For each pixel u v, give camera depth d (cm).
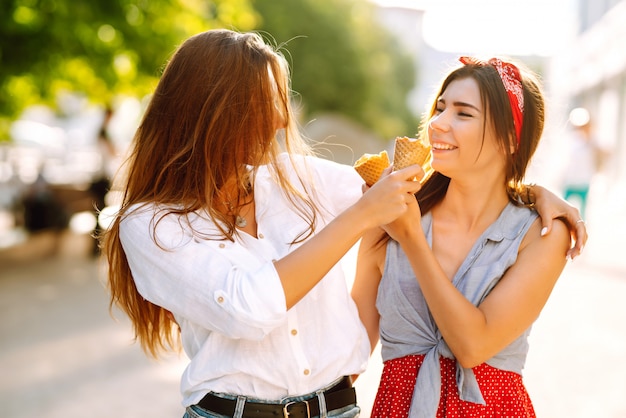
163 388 525
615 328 651
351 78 3166
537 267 212
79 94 1348
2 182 1823
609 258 1060
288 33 3039
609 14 2253
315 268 189
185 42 211
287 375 206
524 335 219
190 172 205
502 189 220
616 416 441
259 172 225
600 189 2016
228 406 206
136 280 205
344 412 215
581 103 2858
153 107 211
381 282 226
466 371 212
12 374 559
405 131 4050
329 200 231
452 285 202
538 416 444
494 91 207
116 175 226
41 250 1298
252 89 203
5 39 1029
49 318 753
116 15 1068
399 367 223
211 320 194
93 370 569
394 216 190
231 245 203
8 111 1352
